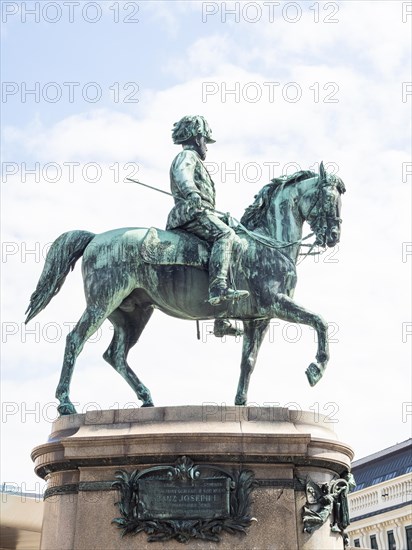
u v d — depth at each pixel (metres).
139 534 6.52
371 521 30.14
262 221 8.19
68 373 7.53
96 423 7.03
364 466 33.28
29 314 8.02
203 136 8.42
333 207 8.02
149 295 7.88
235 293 7.38
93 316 7.67
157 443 6.67
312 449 6.82
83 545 6.58
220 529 6.45
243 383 7.94
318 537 6.63
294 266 7.97
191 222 7.86
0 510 13.83
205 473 6.63
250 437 6.64
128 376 8.17
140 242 7.80
